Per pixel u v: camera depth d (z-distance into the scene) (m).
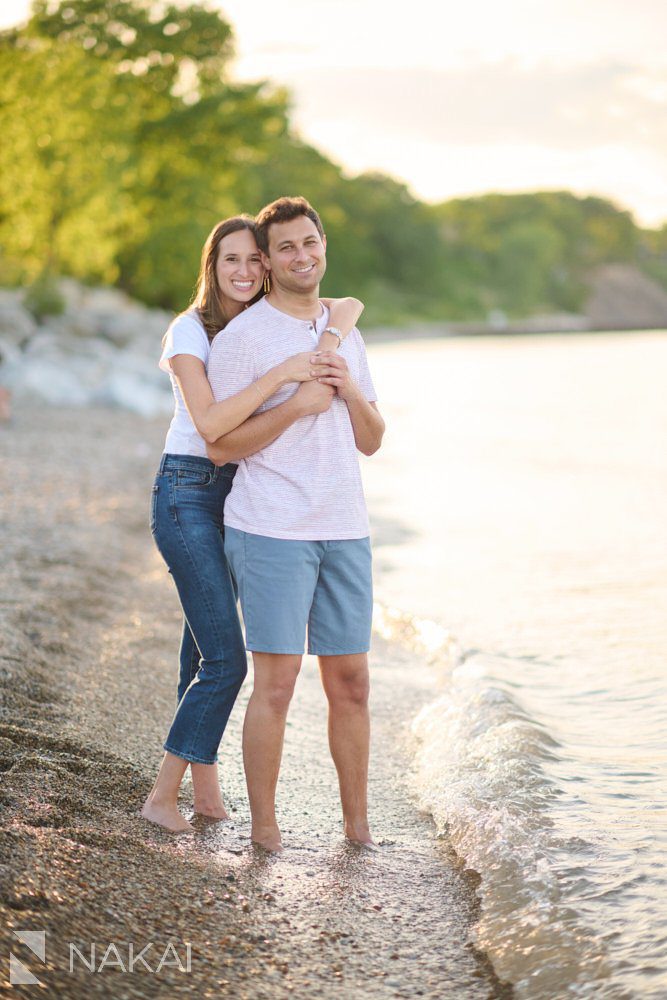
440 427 21.30
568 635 6.87
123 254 44.00
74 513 10.22
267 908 3.34
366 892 3.54
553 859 3.64
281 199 3.95
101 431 17.38
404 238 129.62
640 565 8.94
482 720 5.16
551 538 10.20
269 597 3.83
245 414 3.78
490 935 3.23
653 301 177.75
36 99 32.31
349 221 122.94
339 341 3.94
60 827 3.58
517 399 28.30
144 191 42.62
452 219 172.50
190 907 3.21
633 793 4.23
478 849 3.84
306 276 3.88
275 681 3.89
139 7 43.50
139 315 38.03
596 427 20.86
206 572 3.96
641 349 65.81
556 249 164.38
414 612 7.53
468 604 7.75
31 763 4.10
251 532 3.85
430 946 3.19
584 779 4.41
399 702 5.86
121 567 8.37
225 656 3.96
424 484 13.88
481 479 14.23
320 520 3.85
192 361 3.94
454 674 6.18
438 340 94.38
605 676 5.98
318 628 3.98
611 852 3.65
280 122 45.69
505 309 149.00
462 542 10.07
